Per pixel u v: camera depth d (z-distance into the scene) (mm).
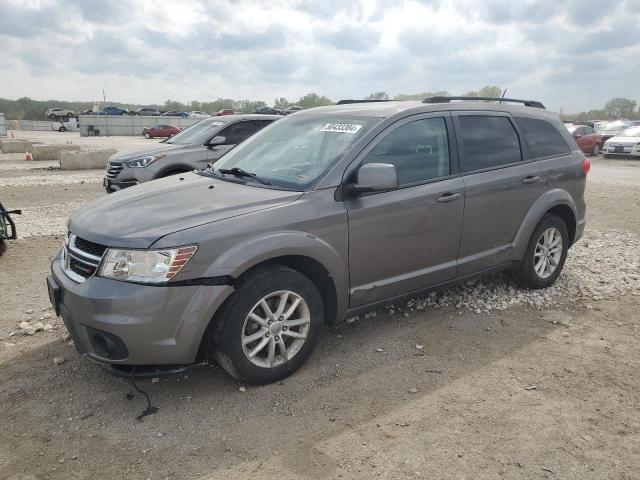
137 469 2807
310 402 3418
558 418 3260
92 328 3182
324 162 3945
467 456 2904
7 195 11750
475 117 4746
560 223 5418
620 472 2793
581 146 24781
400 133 4188
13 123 61875
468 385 3633
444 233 4375
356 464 2838
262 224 3422
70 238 3658
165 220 3350
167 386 3594
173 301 3125
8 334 4387
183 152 9586
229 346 3332
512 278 5469
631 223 9211
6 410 3320
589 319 4777
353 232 3814
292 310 3590
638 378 3744
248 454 2922
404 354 4066
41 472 2785
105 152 18562
